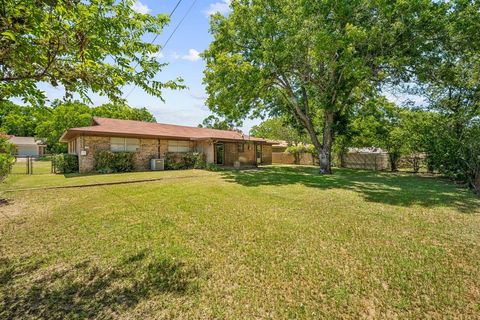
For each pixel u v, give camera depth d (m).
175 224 4.49
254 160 21.28
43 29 2.11
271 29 11.31
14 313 2.15
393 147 15.96
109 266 2.96
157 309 2.21
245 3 11.98
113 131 13.80
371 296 2.39
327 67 11.73
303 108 14.91
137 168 15.23
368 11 10.31
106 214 5.12
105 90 3.12
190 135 17.81
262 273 2.80
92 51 2.54
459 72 9.55
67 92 2.99
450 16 9.23
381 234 4.00
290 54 11.08
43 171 14.24
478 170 7.52
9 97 2.87
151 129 16.83
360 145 18.55
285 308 2.22
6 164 7.27
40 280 2.67
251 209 5.57
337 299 2.34
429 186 9.03
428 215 5.08
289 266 2.96
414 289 2.50
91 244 3.60
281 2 11.84
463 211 5.40
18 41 2.02
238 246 3.53
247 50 12.52
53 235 3.94
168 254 3.27
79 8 2.19
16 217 4.90
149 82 3.40
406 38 9.94
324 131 13.77
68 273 2.81
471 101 9.12
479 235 3.96
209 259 3.13
